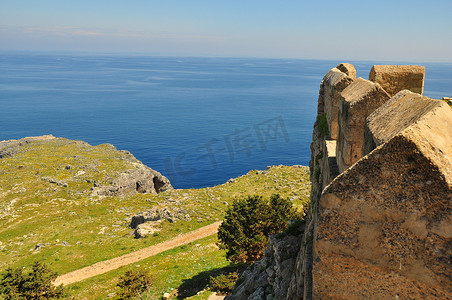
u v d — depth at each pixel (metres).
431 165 4.13
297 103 156.88
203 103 187.88
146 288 31.31
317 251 4.94
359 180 4.53
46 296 27.06
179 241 46.84
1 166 75.75
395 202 4.40
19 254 45.47
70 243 48.47
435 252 4.31
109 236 50.84
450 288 4.30
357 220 4.64
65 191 66.25
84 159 80.69
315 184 14.70
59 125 171.38
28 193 64.50
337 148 10.52
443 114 5.03
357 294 4.89
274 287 15.64
